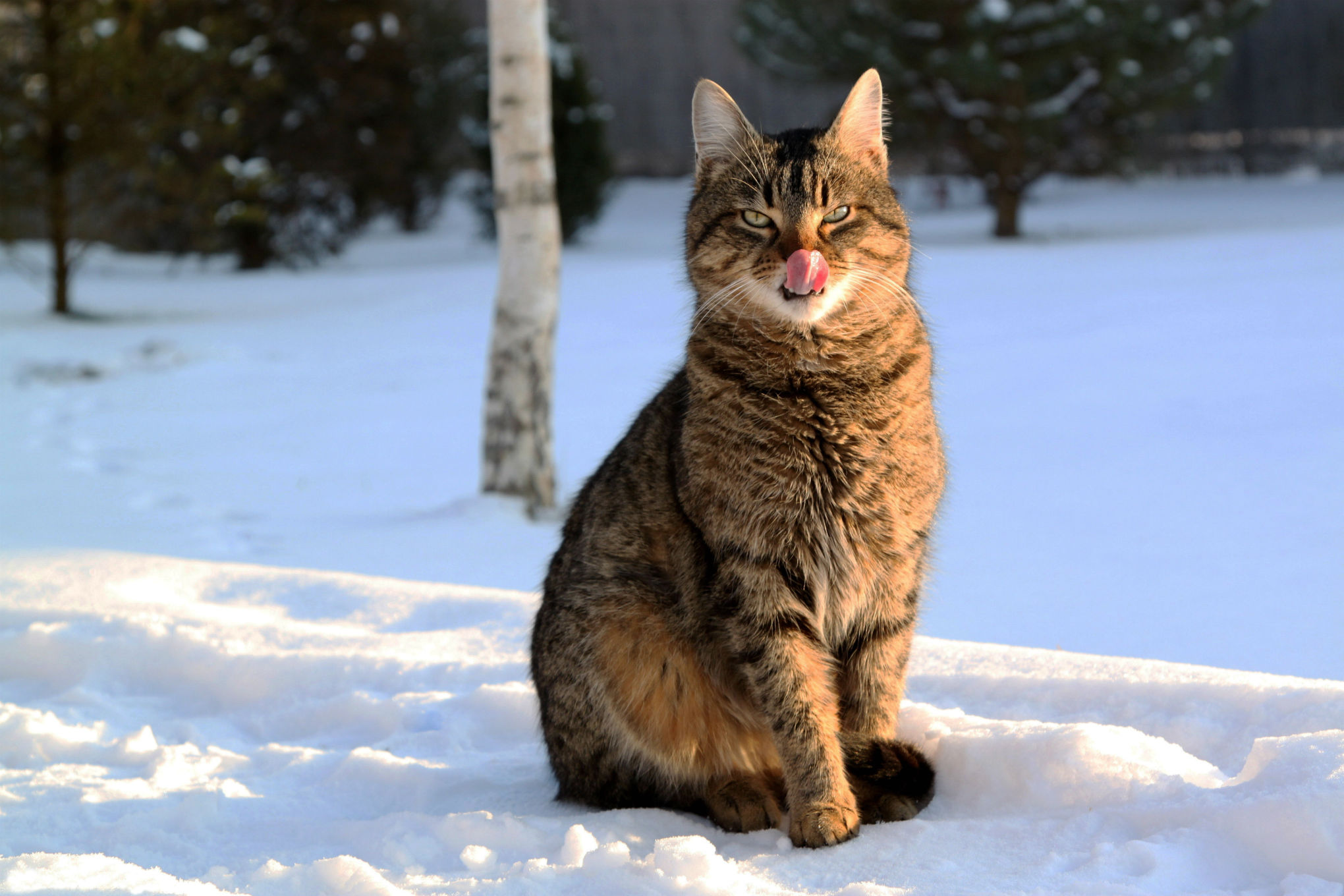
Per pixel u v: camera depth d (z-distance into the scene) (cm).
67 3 1895
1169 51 2334
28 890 228
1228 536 573
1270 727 321
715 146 370
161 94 1988
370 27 2664
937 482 340
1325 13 3228
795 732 306
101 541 675
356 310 1905
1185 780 278
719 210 353
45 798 333
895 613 329
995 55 2234
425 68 3017
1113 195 3203
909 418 324
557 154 2642
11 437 1060
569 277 2023
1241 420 801
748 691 322
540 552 651
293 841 309
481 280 2138
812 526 316
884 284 329
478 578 599
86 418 1155
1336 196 2747
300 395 1249
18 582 553
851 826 294
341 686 439
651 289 1827
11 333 1764
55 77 1897
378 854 288
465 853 278
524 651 455
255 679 444
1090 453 761
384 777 357
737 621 313
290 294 2188
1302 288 1317
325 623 504
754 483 314
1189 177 3394
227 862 292
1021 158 2402
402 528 710
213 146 2427
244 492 832
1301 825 242
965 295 1552
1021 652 402
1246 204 2766
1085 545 580
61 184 1972
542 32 763
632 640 331
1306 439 734
